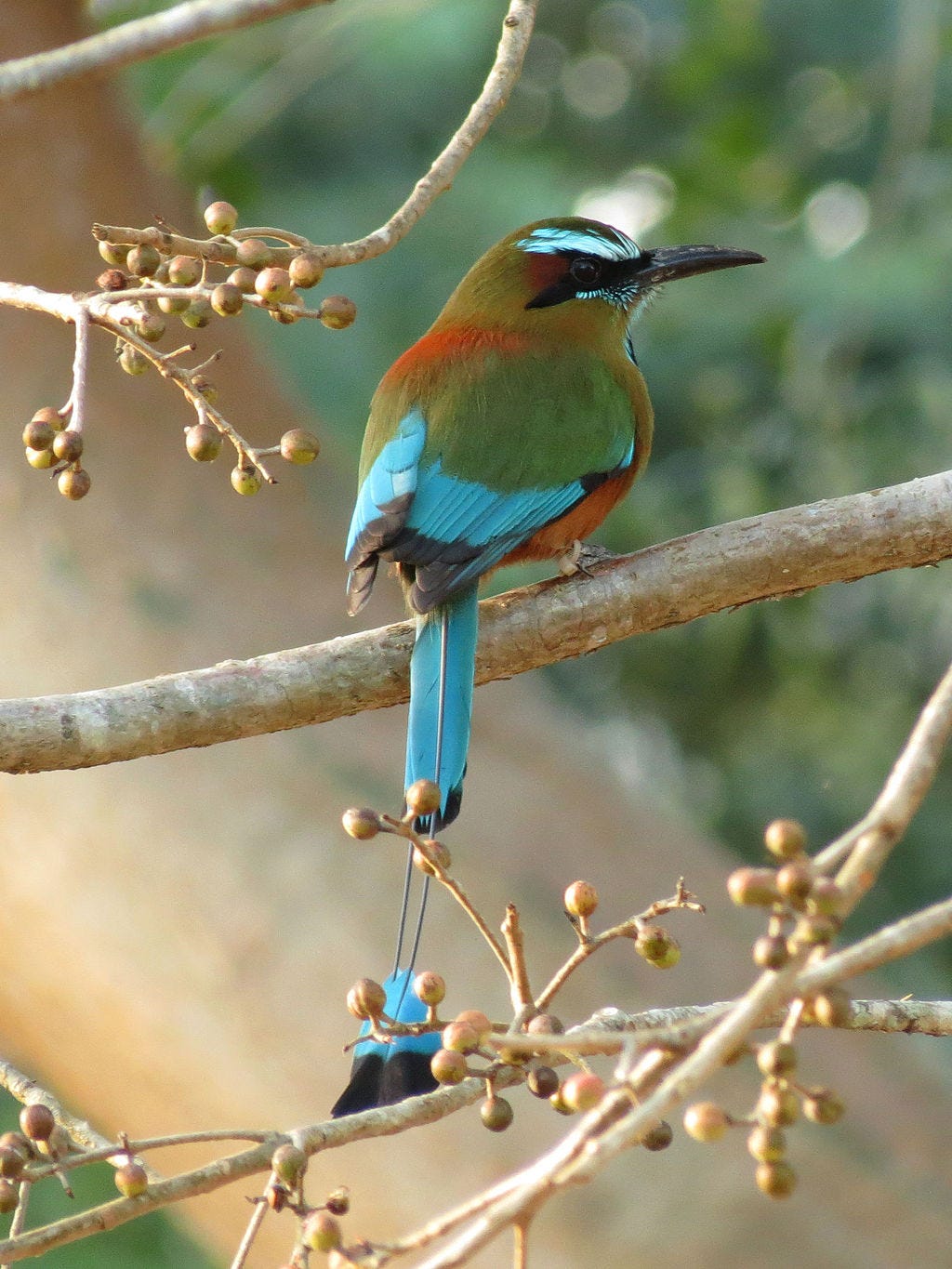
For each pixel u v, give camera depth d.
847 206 16.80
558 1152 3.62
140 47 5.18
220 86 14.89
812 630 15.77
